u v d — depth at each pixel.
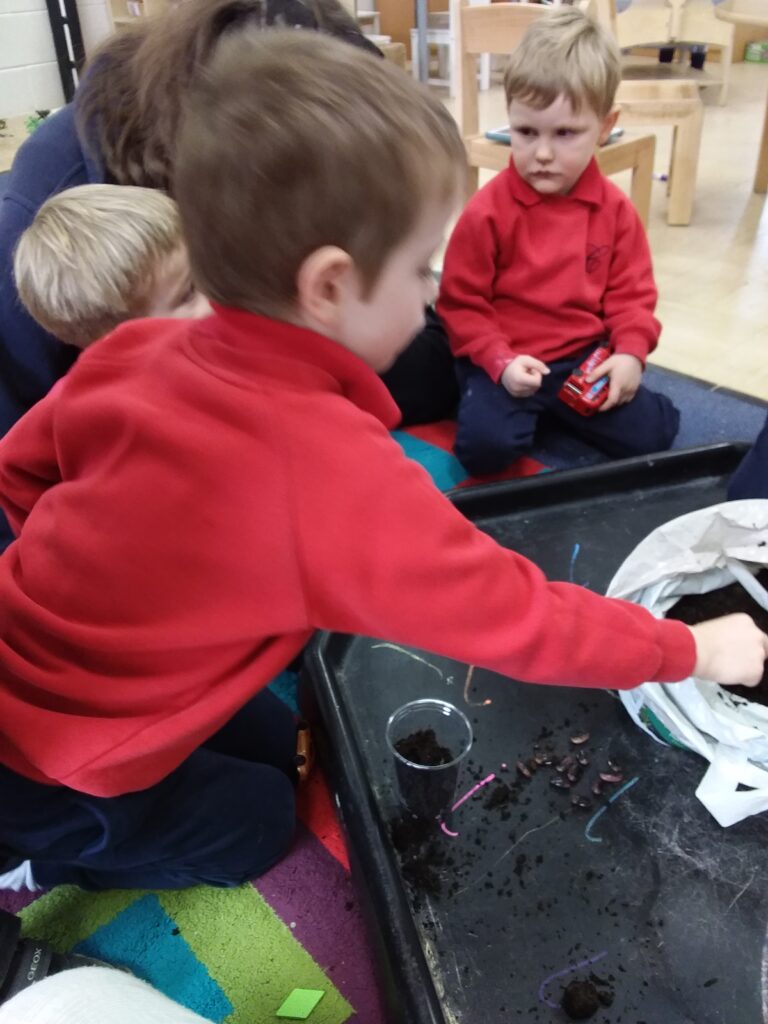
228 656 0.61
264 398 0.53
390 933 0.70
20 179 1.01
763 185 2.58
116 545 0.57
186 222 0.55
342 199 0.50
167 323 0.68
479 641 0.56
